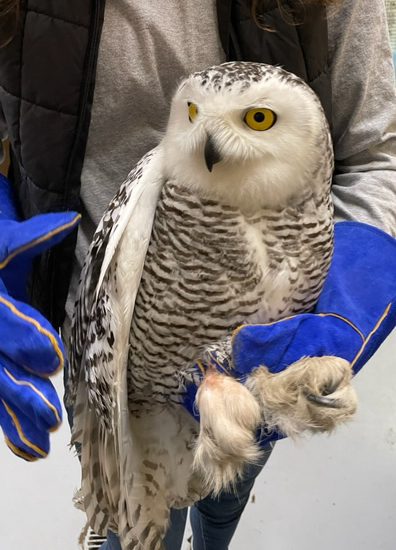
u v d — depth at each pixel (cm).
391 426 162
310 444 157
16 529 140
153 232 60
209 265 58
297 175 57
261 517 143
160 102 77
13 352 55
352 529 141
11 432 59
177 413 69
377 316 67
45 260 77
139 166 63
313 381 55
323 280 64
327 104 77
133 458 70
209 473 56
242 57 75
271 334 58
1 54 70
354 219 79
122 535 69
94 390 65
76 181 75
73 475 148
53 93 70
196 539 117
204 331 61
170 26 73
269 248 59
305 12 72
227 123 55
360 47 79
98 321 62
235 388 56
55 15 68
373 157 85
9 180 89
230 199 56
